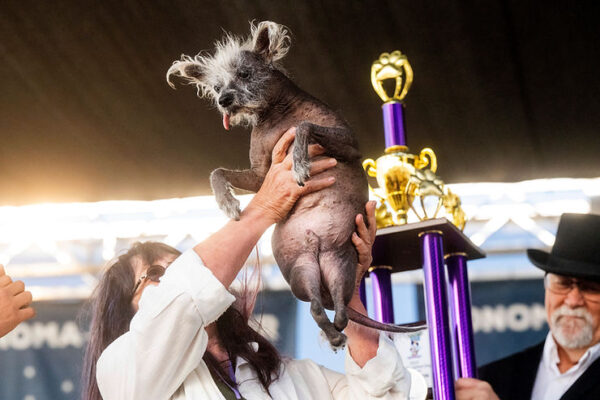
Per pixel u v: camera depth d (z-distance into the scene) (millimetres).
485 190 6184
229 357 3043
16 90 5227
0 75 5125
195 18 4812
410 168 3881
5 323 2949
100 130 5500
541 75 5129
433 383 3322
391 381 3049
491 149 5672
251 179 2900
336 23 4844
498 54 5012
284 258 2695
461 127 5508
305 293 2572
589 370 4164
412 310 5641
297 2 4699
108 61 5059
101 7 4707
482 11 4730
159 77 5137
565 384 4316
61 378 6000
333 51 5043
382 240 3498
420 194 3811
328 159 2750
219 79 2918
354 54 5074
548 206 6094
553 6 4668
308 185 2713
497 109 5367
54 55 5016
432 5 4703
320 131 2691
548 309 4375
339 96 5363
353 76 5215
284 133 2838
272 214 2764
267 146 2857
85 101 5312
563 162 5758
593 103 5289
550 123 5453
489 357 5555
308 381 3182
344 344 2449
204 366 2877
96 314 3266
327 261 2658
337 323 2486
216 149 5625
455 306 3736
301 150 2600
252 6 4730
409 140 5645
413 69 5148
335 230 2686
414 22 4832
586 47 4926
